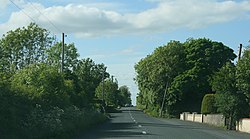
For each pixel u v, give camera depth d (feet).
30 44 190.49
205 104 192.75
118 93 571.28
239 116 134.21
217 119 163.12
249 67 124.88
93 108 180.04
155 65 291.79
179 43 292.20
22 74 99.35
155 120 198.29
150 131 107.04
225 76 132.67
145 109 385.29
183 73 270.26
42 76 100.07
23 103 77.61
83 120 119.44
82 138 82.79
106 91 476.54
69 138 82.84
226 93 133.80
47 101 96.48
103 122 166.61
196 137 87.51
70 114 110.01
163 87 291.79
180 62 285.64
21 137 65.98
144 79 310.24
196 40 276.41
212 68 266.77
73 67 226.17
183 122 182.50
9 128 64.23
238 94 132.05
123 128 122.21
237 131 125.39
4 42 186.60
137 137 85.61
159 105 296.92
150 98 304.71
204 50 270.46
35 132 72.69
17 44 187.21
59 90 107.86
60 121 89.92
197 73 264.72
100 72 395.34
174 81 271.69
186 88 264.72
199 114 207.82
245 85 125.08
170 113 280.72
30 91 85.92
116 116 263.70
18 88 78.95
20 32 189.16
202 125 157.17
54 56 214.28
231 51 275.39
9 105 67.41
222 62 269.85
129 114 319.47
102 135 91.66
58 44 216.95
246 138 91.30
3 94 67.56
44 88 97.60
